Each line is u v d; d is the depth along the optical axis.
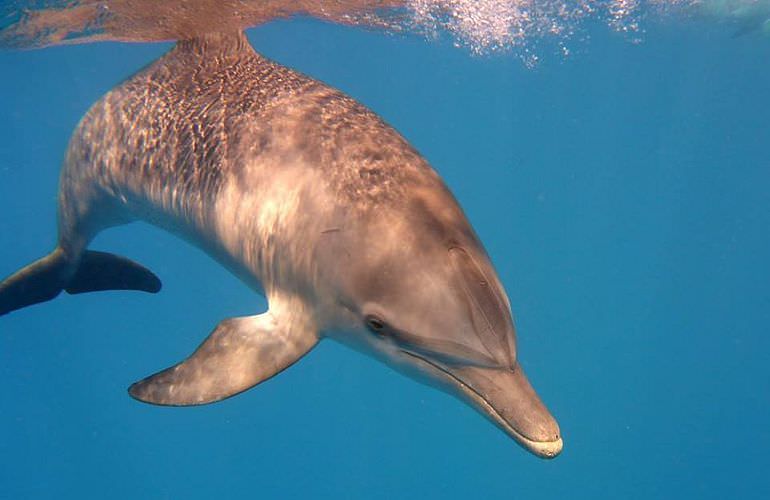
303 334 1.21
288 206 1.24
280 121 1.36
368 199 1.15
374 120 1.34
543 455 0.90
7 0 2.12
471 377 1.00
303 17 2.85
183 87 1.58
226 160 1.38
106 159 1.66
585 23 3.75
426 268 1.05
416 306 1.04
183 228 1.50
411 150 1.25
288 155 1.29
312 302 1.20
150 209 1.58
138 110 1.61
